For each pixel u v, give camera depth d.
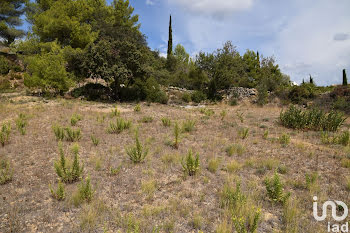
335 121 10.14
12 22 31.09
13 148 6.67
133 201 4.05
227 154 6.78
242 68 28.77
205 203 4.03
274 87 25.56
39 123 9.92
